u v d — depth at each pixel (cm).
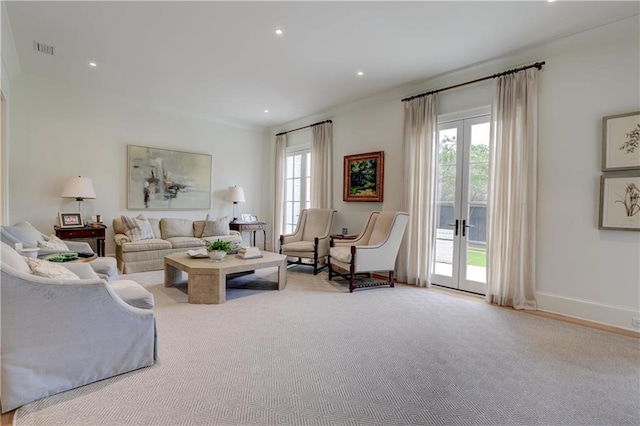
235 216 659
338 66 382
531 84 328
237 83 440
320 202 566
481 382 191
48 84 445
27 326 160
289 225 664
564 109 314
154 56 362
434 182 414
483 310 326
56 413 155
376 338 253
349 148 529
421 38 315
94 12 277
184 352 222
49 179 451
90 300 177
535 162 327
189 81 436
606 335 265
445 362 216
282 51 346
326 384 186
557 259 318
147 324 199
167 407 162
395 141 462
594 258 298
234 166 655
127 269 452
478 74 379
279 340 245
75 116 468
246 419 155
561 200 316
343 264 407
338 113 548
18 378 157
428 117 417
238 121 643
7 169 395
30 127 435
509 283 339
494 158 356
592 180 299
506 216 344
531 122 328
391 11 271
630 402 174
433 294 382
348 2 260
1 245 187
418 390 182
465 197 396
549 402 173
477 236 386
